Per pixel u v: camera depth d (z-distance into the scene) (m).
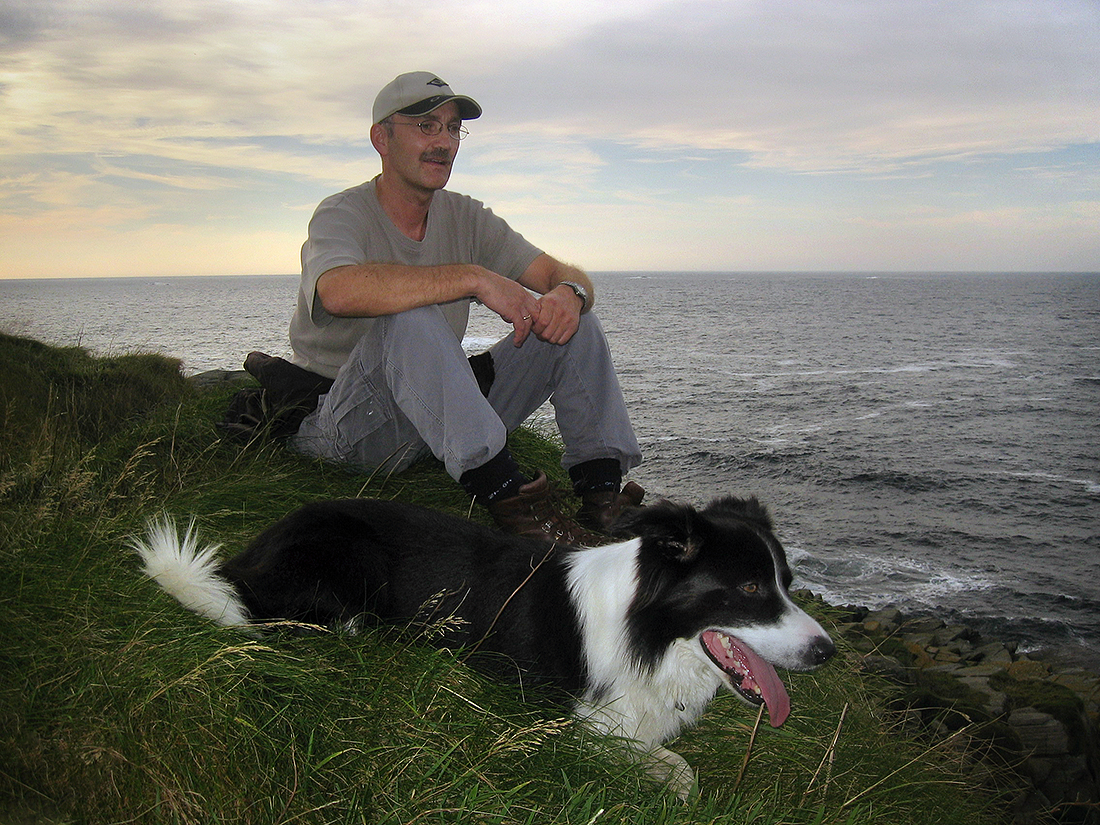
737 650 2.71
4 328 9.26
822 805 2.41
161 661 2.16
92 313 82.38
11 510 2.81
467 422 3.30
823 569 21.73
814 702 3.46
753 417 43.88
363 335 3.91
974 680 6.02
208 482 3.81
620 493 4.16
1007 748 4.60
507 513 3.45
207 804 1.88
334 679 2.40
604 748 2.50
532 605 2.81
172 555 2.55
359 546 2.85
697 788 2.37
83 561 2.63
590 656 2.68
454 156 3.79
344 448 3.90
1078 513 27.45
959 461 34.53
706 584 2.60
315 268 3.50
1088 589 20.45
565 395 3.99
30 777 1.81
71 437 4.29
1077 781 4.72
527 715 2.57
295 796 1.96
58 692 2.04
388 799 2.05
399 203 3.86
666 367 67.12
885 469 32.66
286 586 2.68
